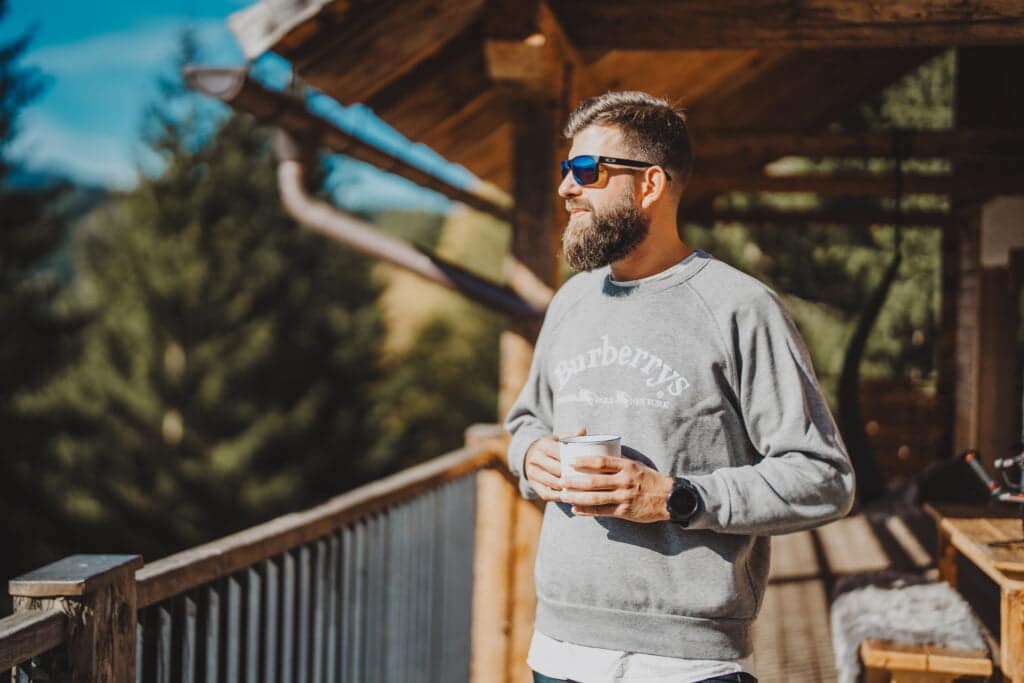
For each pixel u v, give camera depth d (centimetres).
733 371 189
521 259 393
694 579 186
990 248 830
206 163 1906
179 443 1838
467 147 526
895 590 342
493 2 360
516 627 410
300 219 396
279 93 361
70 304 1969
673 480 180
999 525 324
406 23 340
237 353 1845
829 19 372
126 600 183
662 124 199
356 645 306
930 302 1359
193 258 1869
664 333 192
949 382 977
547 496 196
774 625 480
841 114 806
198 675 219
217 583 226
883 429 1016
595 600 192
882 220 872
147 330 1858
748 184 780
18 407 1853
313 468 1872
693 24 385
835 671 416
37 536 1833
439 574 392
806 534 642
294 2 327
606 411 195
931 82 1341
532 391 224
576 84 422
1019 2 353
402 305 2631
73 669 172
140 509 1806
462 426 2280
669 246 201
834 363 1395
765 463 183
